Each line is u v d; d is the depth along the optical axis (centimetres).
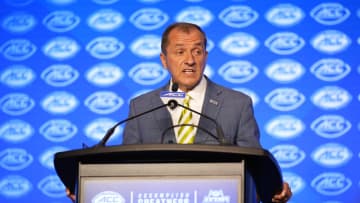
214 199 361
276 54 745
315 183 721
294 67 741
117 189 368
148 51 755
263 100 738
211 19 757
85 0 767
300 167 724
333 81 738
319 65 741
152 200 365
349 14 750
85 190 371
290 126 731
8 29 770
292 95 737
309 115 732
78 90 753
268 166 380
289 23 750
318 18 750
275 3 755
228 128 498
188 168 366
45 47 764
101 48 759
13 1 777
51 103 752
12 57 763
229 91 519
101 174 371
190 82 511
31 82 758
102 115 746
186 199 363
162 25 760
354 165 723
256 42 748
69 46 762
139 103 514
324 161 724
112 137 738
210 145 359
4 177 741
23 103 754
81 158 379
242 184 360
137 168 369
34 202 737
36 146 745
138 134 498
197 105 514
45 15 770
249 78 742
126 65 755
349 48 743
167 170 367
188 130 500
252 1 757
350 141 727
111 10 766
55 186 739
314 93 736
